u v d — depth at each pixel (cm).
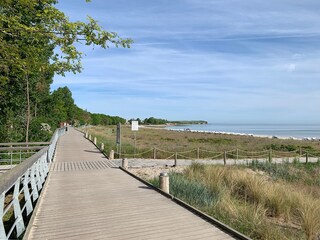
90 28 750
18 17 784
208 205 793
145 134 5731
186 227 552
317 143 4178
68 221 582
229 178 1190
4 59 822
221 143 3744
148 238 497
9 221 765
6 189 385
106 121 13412
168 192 848
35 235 509
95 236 505
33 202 738
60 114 4672
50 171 1207
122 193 825
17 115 2431
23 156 1759
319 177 1523
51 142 1491
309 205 813
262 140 4659
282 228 713
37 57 937
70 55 785
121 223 572
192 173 1295
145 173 1444
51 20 748
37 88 2794
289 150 2902
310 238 670
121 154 1892
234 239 495
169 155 2091
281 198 891
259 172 1608
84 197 777
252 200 954
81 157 1689
